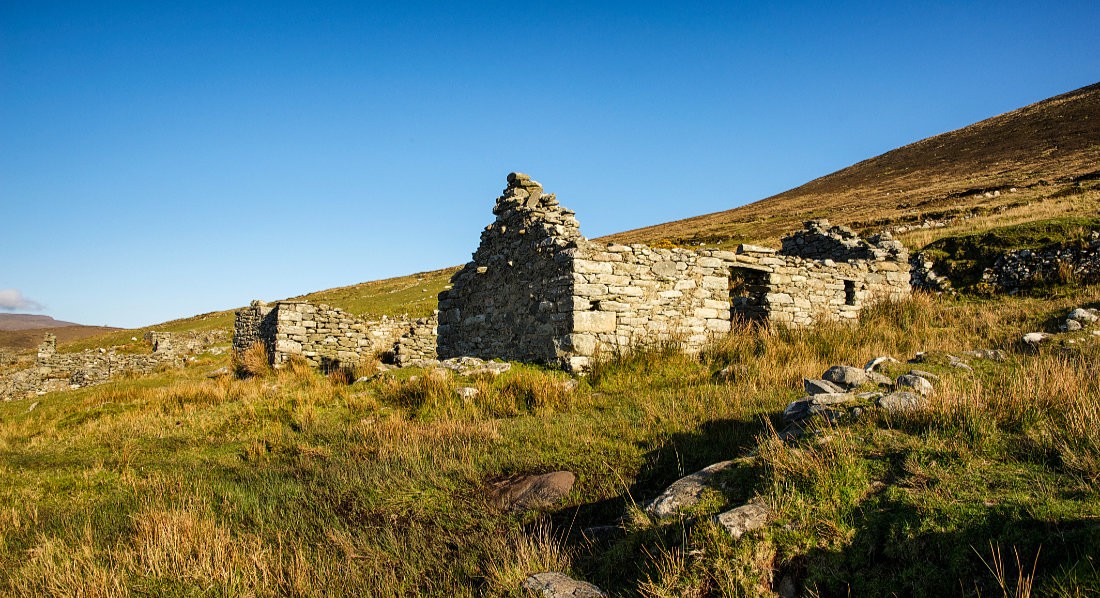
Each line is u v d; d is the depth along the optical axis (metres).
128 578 5.38
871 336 13.38
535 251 14.27
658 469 6.63
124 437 11.00
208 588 5.14
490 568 5.07
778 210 64.62
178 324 51.62
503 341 15.77
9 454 10.38
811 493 4.58
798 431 6.11
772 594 3.92
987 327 13.20
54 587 5.16
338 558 5.75
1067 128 67.19
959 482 4.46
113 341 45.75
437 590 5.08
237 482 8.23
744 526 4.30
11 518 7.20
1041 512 3.91
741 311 15.89
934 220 34.09
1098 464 4.38
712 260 14.39
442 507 6.65
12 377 26.02
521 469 7.31
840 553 4.06
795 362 11.17
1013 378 6.81
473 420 9.84
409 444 8.62
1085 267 16.02
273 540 6.26
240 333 26.41
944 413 5.51
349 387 12.66
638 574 4.47
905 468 4.73
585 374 12.02
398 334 23.41
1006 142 71.25
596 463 7.05
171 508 7.05
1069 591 3.26
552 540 5.54
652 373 11.76
